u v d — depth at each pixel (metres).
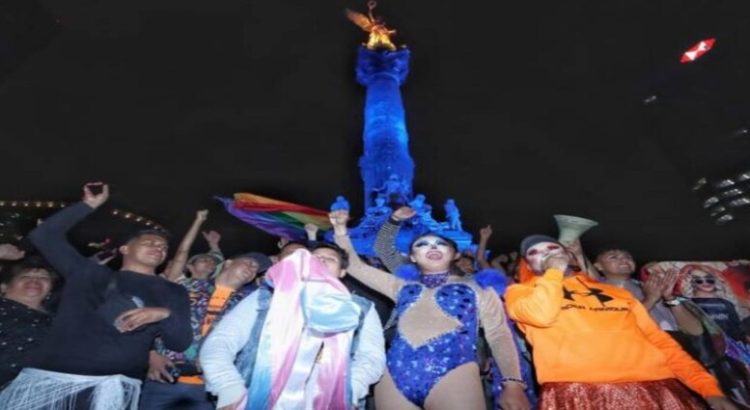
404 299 4.49
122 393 4.02
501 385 4.20
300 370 3.41
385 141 19.92
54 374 3.91
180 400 4.68
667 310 6.15
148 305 4.41
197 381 4.77
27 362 4.16
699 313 5.72
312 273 3.74
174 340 4.40
